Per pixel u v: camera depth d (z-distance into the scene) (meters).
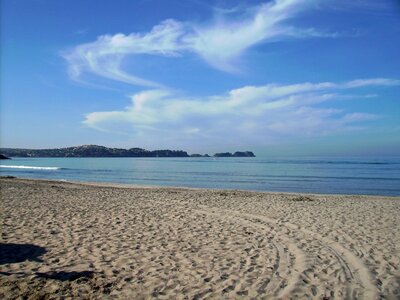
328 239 9.05
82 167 78.38
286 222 11.30
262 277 6.31
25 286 5.73
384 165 82.69
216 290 5.73
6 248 7.93
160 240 8.89
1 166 81.75
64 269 6.60
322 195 21.45
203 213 12.97
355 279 6.28
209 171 61.78
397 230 10.12
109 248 8.08
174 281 6.09
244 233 9.73
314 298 5.48
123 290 5.69
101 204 15.16
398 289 5.82
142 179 43.06
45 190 21.39
